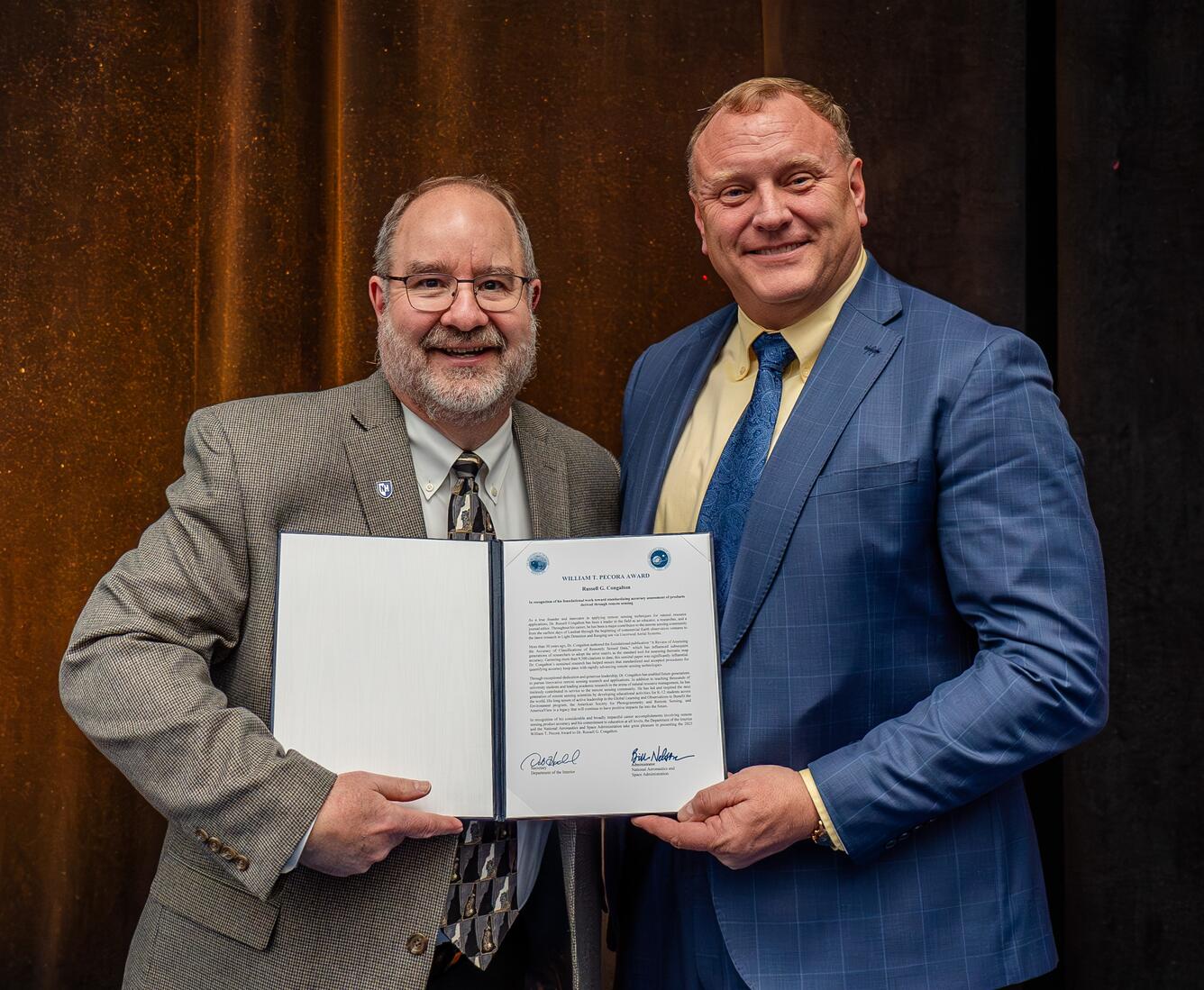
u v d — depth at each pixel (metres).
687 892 1.56
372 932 1.41
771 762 1.48
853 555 1.49
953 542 1.47
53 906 2.23
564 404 2.42
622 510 1.82
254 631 1.48
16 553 2.26
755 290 1.61
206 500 1.48
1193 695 2.08
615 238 2.44
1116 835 2.11
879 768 1.40
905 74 2.24
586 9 2.44
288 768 1.34
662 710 1.47
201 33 2.37
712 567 1.50
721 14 2.46
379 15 2.39
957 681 1.45
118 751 1.38
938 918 1.46
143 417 2.33
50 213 2.30
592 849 1.63
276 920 1.41
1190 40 2.13
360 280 2.37
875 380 1.54
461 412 1.56
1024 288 2.22
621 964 1.67
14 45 2.29
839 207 1.60
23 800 2.24
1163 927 2.08
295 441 1.53
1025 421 1.46
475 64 2.41
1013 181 2.22
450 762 1.43
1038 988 2.17
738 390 1.72
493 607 1.48
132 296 2.33
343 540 1.44
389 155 2.39
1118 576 2.13
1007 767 1.41
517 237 1.66
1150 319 2.13
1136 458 2.13
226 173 2.29
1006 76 2.23
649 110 2.45
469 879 1.49
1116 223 2.16
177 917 1.47
